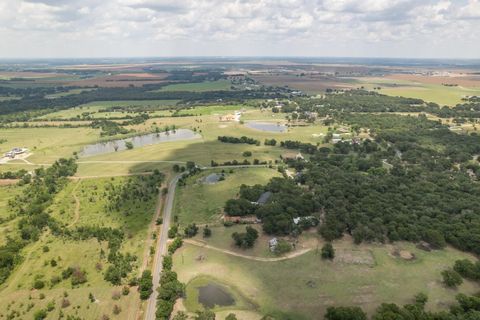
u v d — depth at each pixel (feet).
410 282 412.77
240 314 365.61
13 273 442.09
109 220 567.18
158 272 433.07
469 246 466.29
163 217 572.92
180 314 353.10
